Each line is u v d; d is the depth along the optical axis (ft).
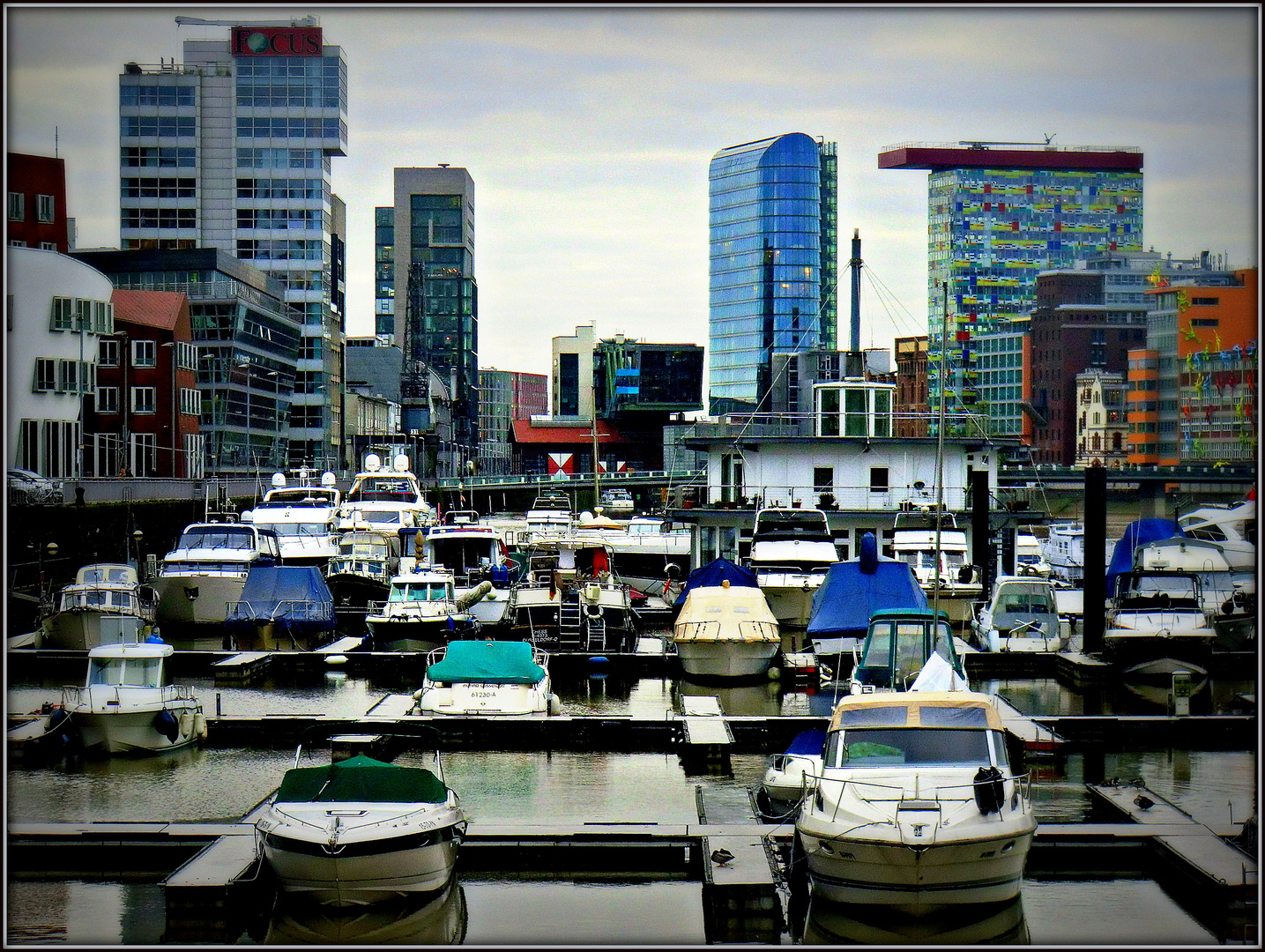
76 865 85.20
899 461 217.15
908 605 130.93
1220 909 75.66
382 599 203.92
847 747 82.69
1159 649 149.18
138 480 259.19
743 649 154.92
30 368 256.93
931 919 76.07
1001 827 75.56
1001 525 226.99
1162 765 112.47
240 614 170.40
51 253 261.24
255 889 78.28
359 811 80.33
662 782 107.04
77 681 151.84
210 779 106.32
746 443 220.02
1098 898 80.48
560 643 172.14
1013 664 161.38
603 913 79.36
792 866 81.76
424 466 639.35
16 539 187.83
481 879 85.15
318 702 140.87
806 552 186.39
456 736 119.55
